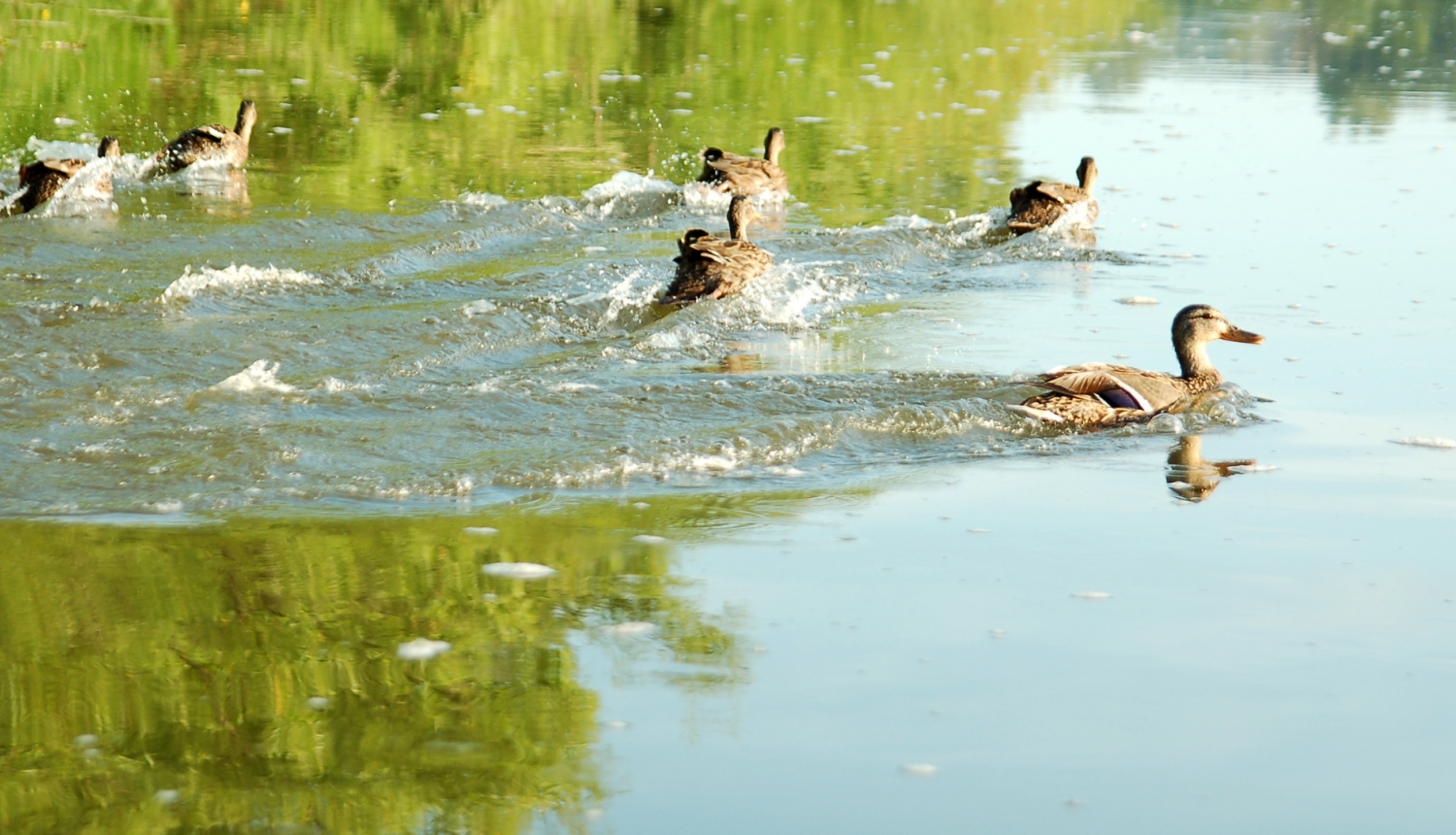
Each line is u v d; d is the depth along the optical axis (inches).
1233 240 1531.7
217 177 1713.8
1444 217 1649.9
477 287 1249.4
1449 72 3198.8
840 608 579.8
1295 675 519.5
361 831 409.1
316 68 2566.4
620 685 506.6
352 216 1520.7
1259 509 717.9
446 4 3380.9
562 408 904.3
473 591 593.6
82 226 1424.7
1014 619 568.7
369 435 832.3
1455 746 466.9
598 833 410.3
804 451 823.1
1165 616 573.9
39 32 2623.0
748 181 1727.4
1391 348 1079.6
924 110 2477.9
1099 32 3853.3
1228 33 3939.5
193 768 444.1
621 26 3331.7
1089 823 418.9
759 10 3742.6
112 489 726.5
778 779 442.6
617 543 661.3
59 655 521.7
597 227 1557.6
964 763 454.0
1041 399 895.7
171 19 2920.8
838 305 1238.9
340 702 490.0
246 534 663.8
